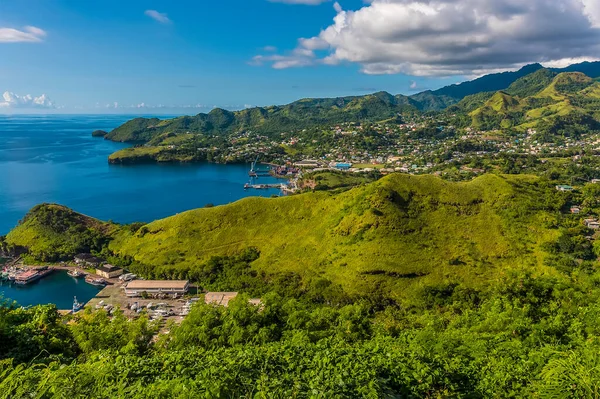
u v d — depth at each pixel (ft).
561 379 34.78
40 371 40.50
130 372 41.37
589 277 92.79
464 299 180.14
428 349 53.47
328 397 33.50
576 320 63.87
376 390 35.68
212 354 48.91
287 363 42.88
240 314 76.07
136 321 80.48
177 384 36.52
